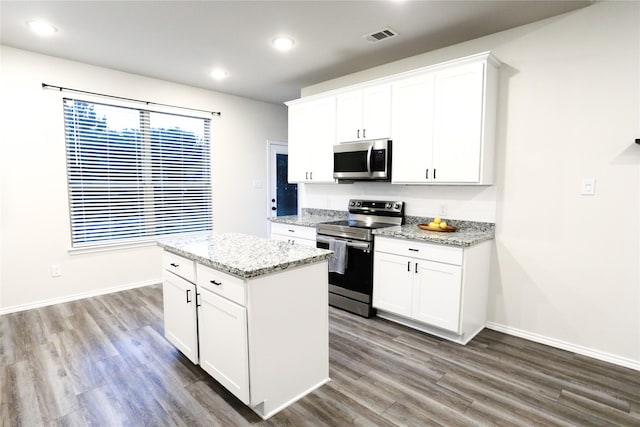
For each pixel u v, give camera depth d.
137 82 4.02
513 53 2.77
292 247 2.29
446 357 2.48
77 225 3.69
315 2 2.40
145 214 4.20
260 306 1.77
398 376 2.24
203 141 4.70
